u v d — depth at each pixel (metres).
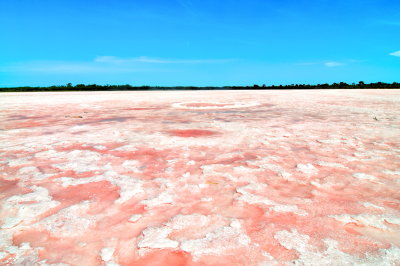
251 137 5.11
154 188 2.72
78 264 1.64
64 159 3.67
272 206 2.35
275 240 1.86
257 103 13.56
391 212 2.24
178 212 2.26
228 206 2.36
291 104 12.73
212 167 3.36
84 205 2.37
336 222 2.09
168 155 3.88
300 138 5.00
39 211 2.26
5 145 4.45
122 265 1.64
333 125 6.39
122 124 6.78
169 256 1.71
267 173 3.15
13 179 2.96
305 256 1.69
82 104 13.59
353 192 2.63
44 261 1.66
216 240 1.87
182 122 7.14
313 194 2.59
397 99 14.71
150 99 17.19
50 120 7.66
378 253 1.72
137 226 2.05
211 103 13.84
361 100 14.27
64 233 1.96
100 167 3.35
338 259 1.66
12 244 1.83
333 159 3.68
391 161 3.57
